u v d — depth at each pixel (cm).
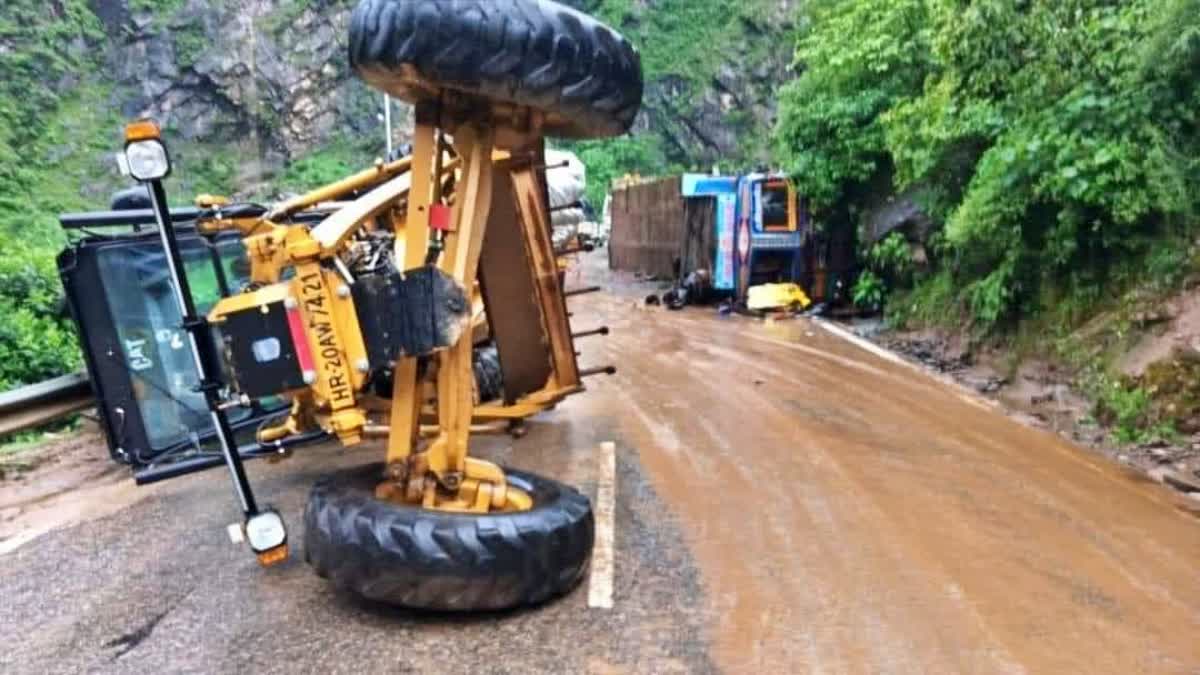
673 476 653
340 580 387
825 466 681
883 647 388
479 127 409
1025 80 996
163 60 5200
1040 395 924
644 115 5781
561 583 412
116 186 4697
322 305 387
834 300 1719
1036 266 1037
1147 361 816
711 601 433
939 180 1226
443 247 417
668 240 2378
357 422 393
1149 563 493
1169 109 862
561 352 630
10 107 4725
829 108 1544
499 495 438
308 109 5481
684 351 1277
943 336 1239
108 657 381
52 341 1090
